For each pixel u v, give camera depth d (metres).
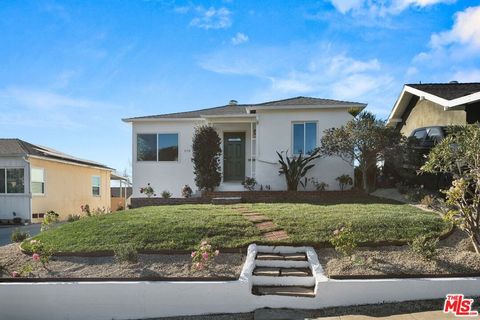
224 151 17.14
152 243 7.66
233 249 7.41
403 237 7.45
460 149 7.16
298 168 14.84
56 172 21.55
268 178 15.62
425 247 6.74
